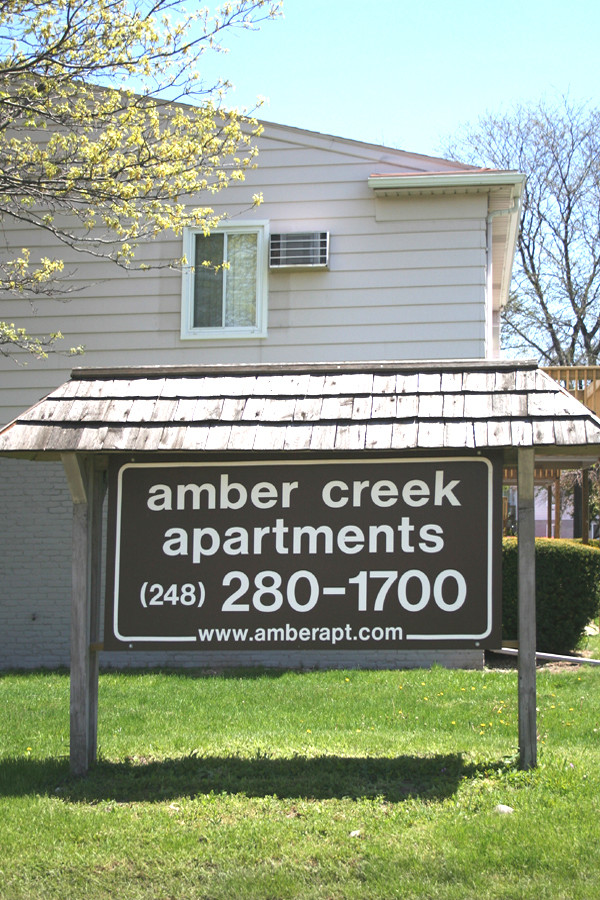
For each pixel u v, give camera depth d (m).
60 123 10.35
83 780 6.54
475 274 12.41
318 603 6.48
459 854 5.02
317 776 6.49
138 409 6.61
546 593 13.17
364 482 6.53
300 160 12.89
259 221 12.89
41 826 5.62
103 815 5.79
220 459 6.66
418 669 11.92
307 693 10.08
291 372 6.77
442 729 8.27
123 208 10.45
